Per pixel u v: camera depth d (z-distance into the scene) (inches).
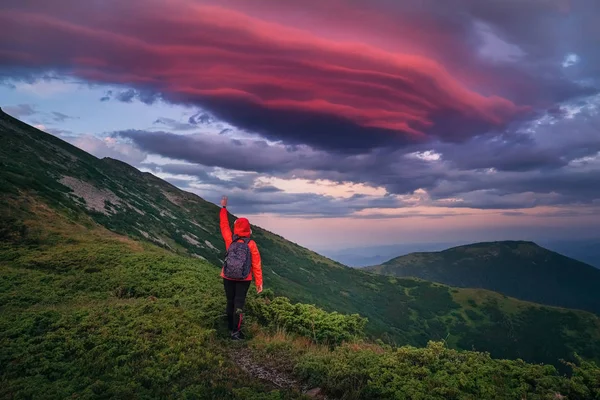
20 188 1228.5
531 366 246.1
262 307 413.1
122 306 402.0
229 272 331.6
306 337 363.3
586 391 211.0
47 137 2896.2
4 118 2544.3
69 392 217.2
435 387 230.7
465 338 4798.2
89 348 288.8
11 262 670.5
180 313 385.1
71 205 1412.4
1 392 215.2
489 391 222.5
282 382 257.6
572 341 4894.2
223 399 214.8
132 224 1963.6
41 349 279.6
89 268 643.5
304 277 4746.6
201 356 278.4
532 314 5487.2
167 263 669.3
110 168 3917.3
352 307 4296.3
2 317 354.6
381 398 225.8
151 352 280.4
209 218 4185.5
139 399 209.6
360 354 292.0
